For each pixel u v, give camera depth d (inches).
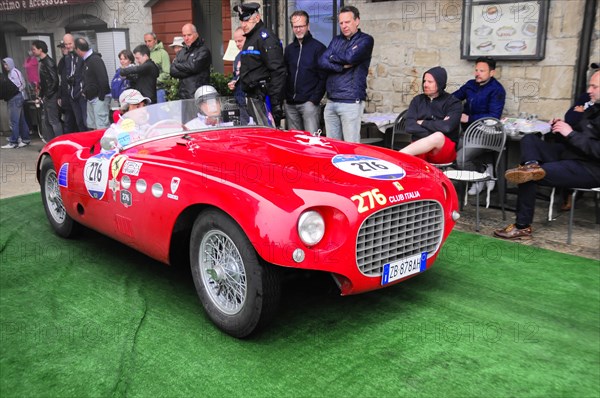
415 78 251.8
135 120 138.2
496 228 175.0
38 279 136.6
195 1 363.3
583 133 157.0
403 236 107.3
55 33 438.0
